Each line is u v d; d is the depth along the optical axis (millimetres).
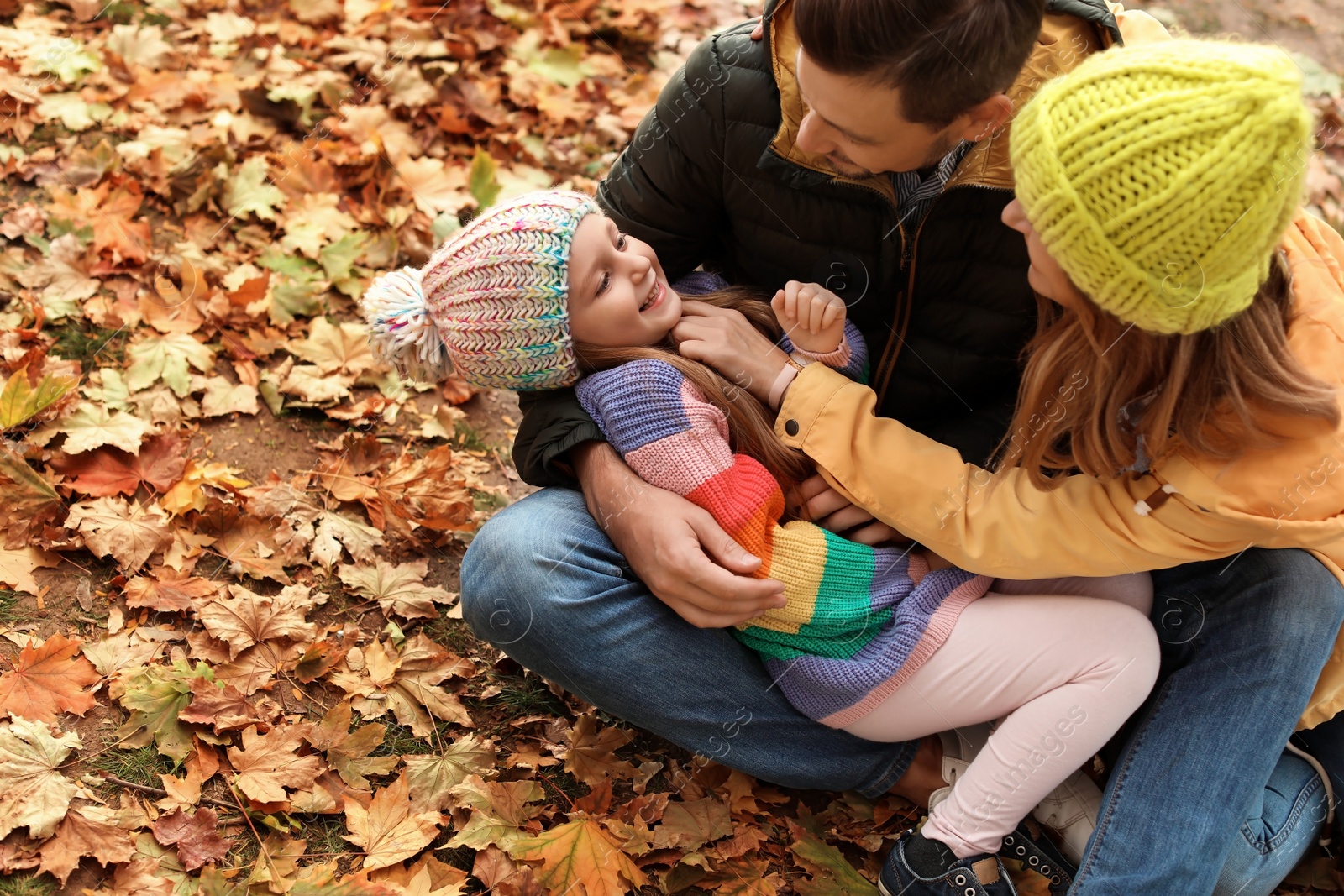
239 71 2955
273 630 1878
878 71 1346
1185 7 3508
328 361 2377
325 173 2736
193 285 2395
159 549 1951
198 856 1595
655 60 3389
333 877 1611
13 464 1945
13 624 1816
